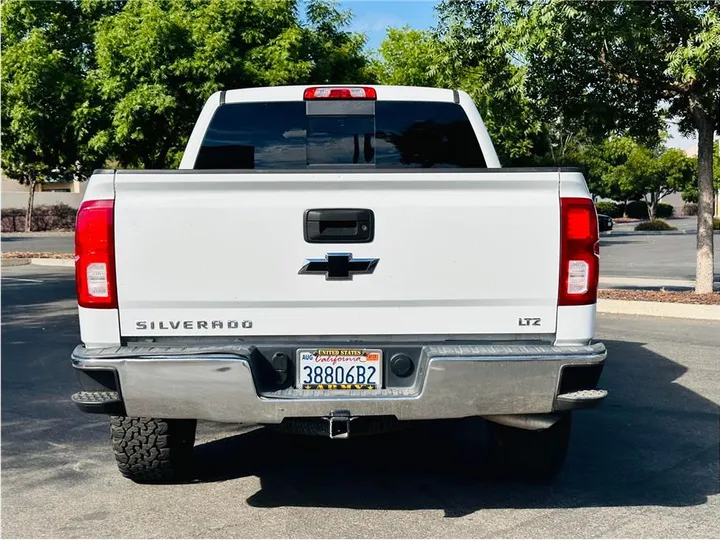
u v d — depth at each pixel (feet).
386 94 17.54
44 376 25.07
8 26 56.24
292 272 12.69
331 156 17.52
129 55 47.67
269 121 17.33
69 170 62.59
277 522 13.66
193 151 17.21
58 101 52.60
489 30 35.04
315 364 12.75
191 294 12.66
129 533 13.23
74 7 58.13
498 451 15.49
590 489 15.29
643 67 35.78
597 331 33.17
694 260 74.08
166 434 14.56
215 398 12.26
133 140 51.88
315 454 17.53
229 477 16.02
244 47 51.03
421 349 12.75
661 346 29.81
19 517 13.93
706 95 35.09
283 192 12.64
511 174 12.66
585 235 12.77
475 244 12.73
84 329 12.69
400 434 19.01
